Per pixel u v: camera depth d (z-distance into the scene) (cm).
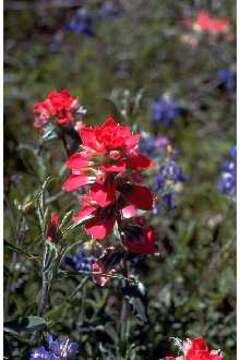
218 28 130
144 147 77
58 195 59
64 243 45
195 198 88
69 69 124
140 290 49
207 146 104
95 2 147
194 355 41
